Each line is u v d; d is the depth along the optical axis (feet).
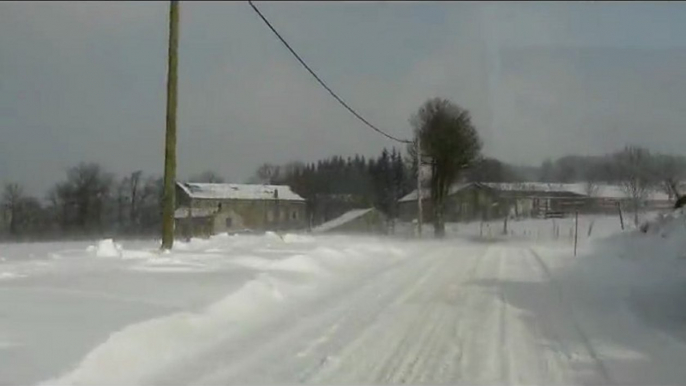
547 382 26.16
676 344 32.71
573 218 188.96
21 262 55.21
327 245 93.50
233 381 25.55
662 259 68.33
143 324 30.14
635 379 26.66
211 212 215.51
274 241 98.68
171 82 64.95
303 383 25.61
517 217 225.35
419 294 51.24
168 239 68.13
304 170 275.39
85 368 24.36
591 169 181.47
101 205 185.16
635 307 43.80
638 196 119.65
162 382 25.07
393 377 26.71
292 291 49.65
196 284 44.50
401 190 253.44
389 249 101.65
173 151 66.44
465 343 33.17
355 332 35.63
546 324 38.63
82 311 33.24
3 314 32.14
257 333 34.71
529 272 69.67
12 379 22.50
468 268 74.02
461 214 227.81
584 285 57.77
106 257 61.52
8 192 151.43
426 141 202.49
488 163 227.20
